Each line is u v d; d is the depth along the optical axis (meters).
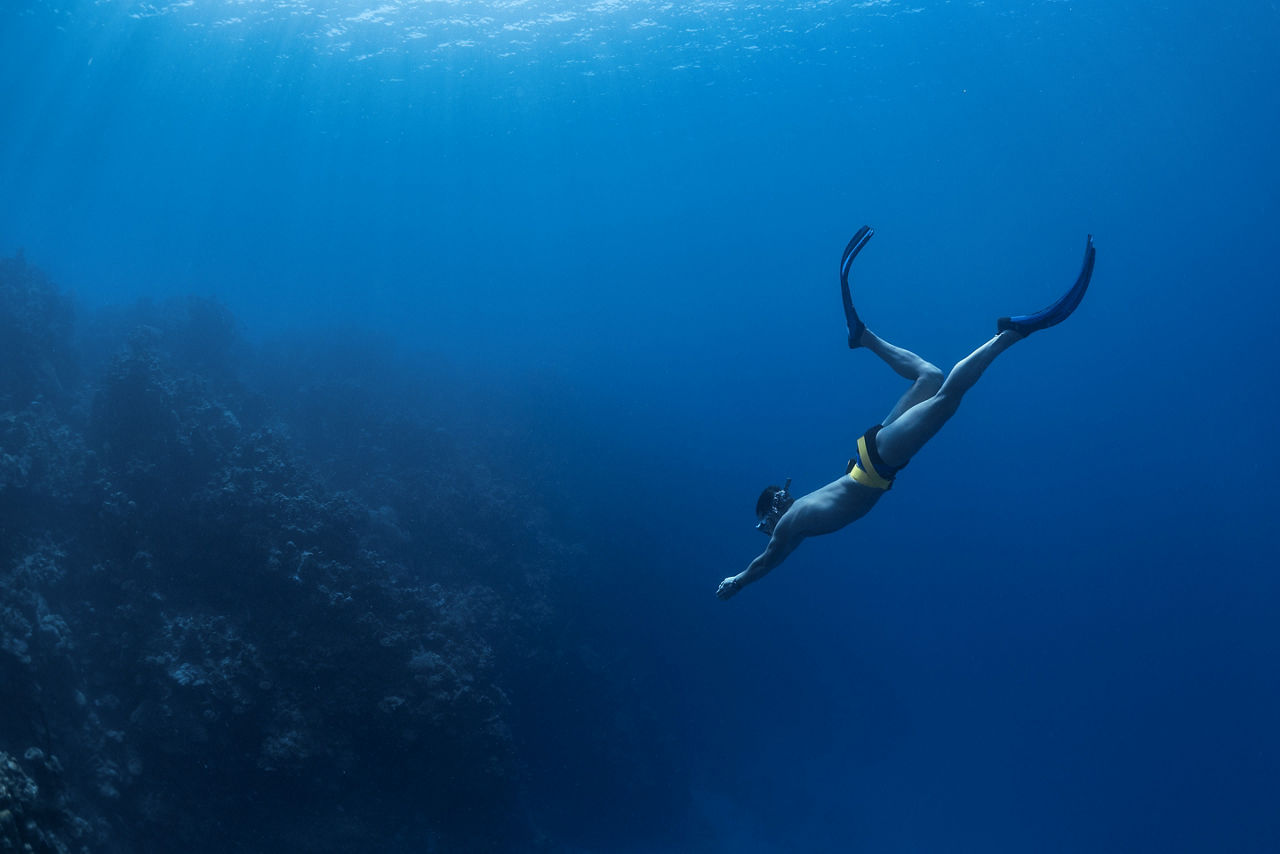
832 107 68.69
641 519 49.84
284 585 23.34
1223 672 66.25
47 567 20.61
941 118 70.12
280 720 22.00
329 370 41.22
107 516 22.42
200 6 46.00
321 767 22.53
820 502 4.84
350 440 37.03
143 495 23.80
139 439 24.73
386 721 23.64
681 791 38.16
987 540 78.56
